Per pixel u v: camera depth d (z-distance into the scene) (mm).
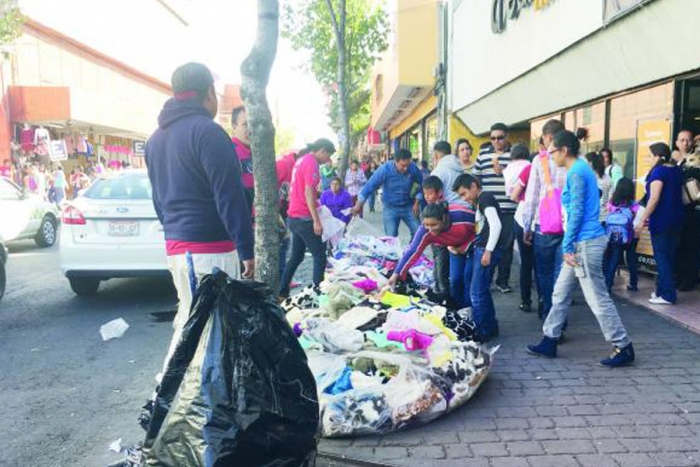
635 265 7621
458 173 7887
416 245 5805
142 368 5457
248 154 6199
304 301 5613
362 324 4820
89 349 6023
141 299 8141
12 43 21047
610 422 4043
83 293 8367
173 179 3748
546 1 9789
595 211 4996
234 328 3031
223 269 3836
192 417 2859
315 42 16234
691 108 7434
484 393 4590
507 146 7559
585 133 8961
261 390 2943
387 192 8953
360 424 3855
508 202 7531
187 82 3781
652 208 6754
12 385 5082
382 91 27422
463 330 5055
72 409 4570
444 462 3568
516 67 11617
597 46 8305
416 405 3959
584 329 6156
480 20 14367
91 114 25031
